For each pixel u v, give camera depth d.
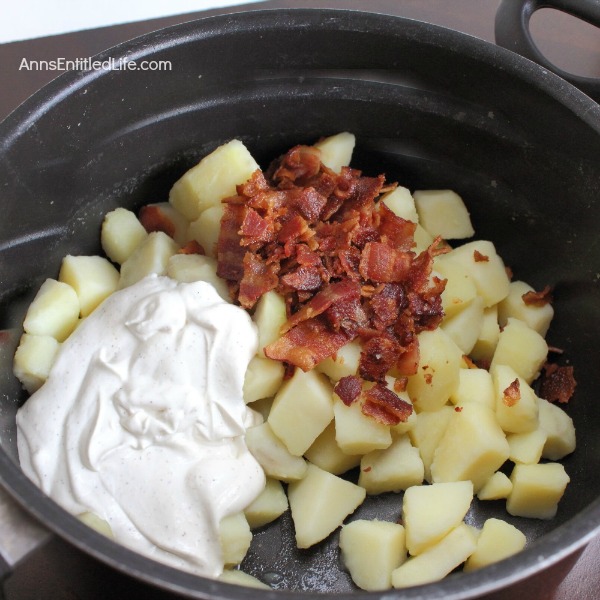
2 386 0.45
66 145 0.47
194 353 0.45
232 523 0.44
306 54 0.49
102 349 0.45
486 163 0.51
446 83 0.50
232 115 0.51
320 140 0.52
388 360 0.46
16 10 0.57
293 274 0.46
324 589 0.45
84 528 0.37
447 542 0.44
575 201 0.48
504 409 0.46
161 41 0.47
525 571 0.37
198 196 0.50
